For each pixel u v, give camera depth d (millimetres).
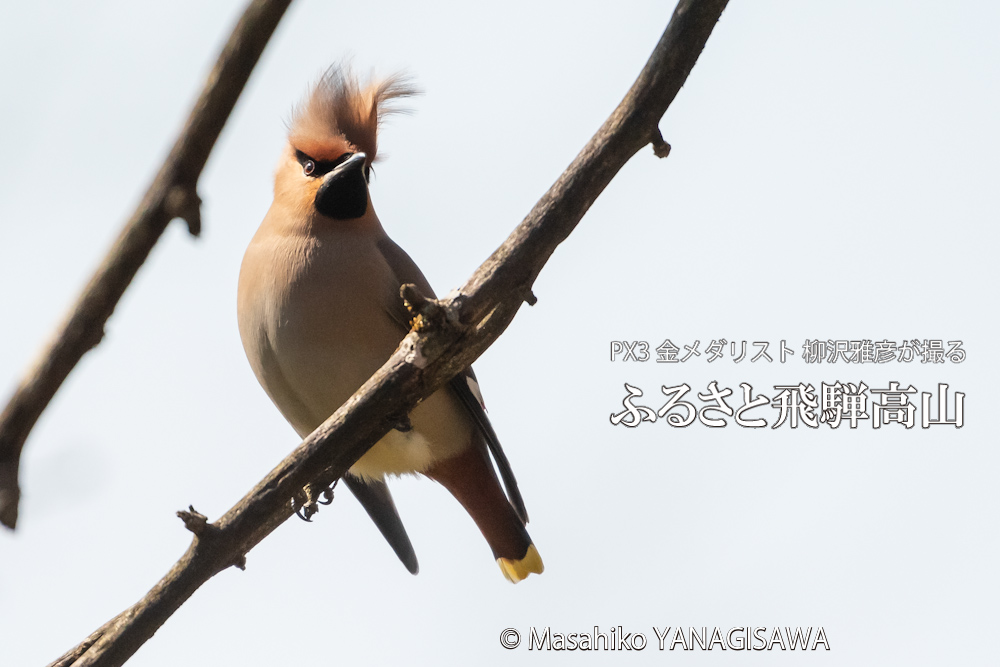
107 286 3094
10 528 3268
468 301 5789
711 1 5324
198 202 3033
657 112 5551
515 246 5758
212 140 2979
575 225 5789
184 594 6230
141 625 6219
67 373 3168
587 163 5656
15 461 3201
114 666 6234
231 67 2916
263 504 6164
